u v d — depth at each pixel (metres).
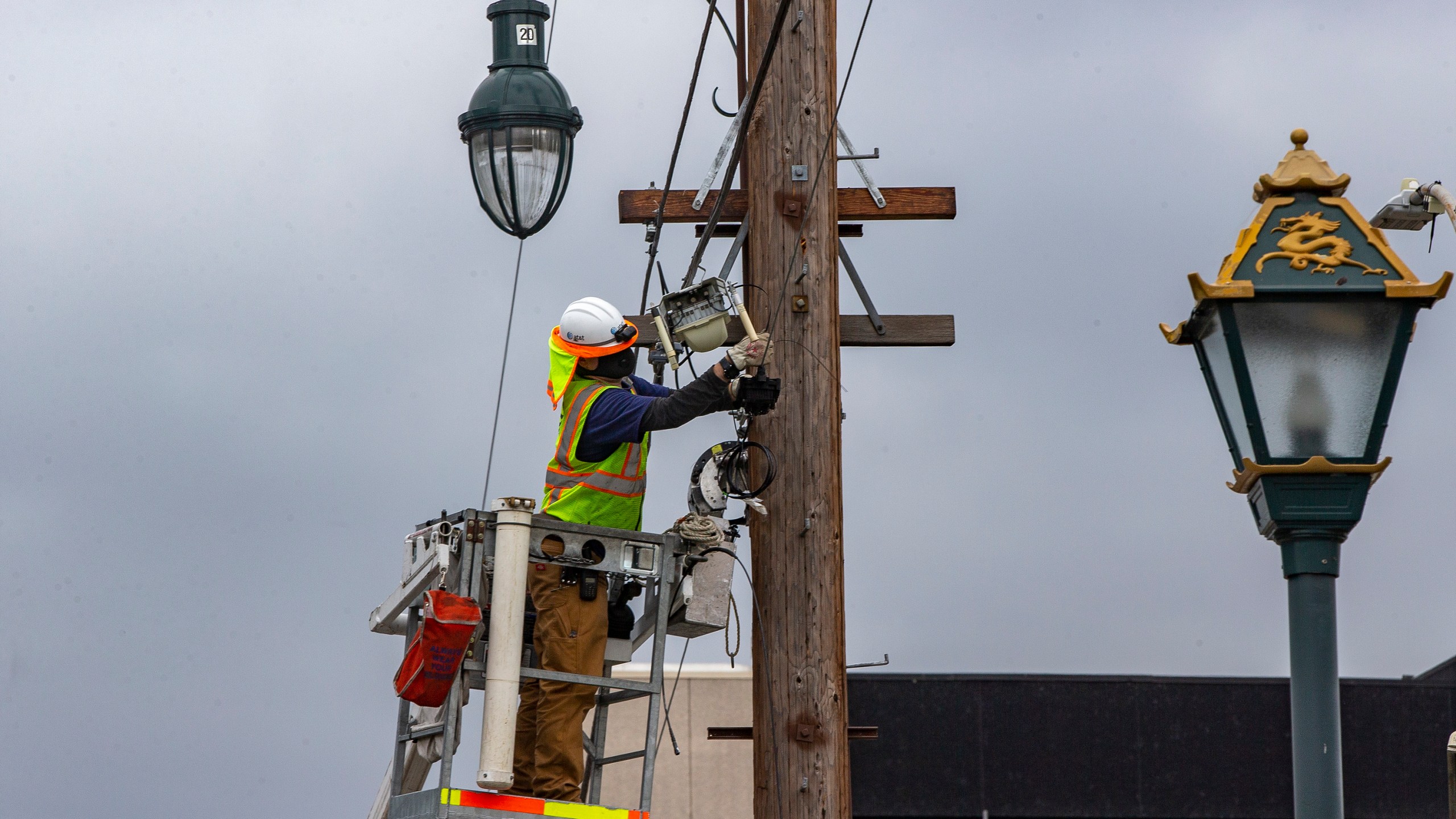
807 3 15.04
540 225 17.53
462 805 12.12
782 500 14.32
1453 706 32.72
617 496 13.59
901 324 15.35
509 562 12.30
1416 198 11.91
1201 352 10.18
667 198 15.64
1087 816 32.47
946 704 32.88
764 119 14.90
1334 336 9.59
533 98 17.14
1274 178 9.73
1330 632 9.48
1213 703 32.78
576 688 13.10
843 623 14.34
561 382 13.66
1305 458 9.56
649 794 12.80
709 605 13.55
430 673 12.05
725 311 13.53
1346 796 32.38
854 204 15.55
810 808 13.93
